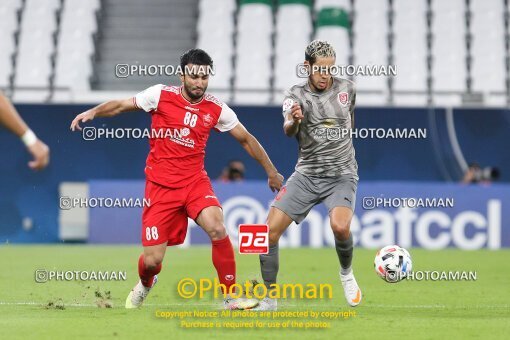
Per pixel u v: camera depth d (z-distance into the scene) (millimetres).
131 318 28000
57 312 29641
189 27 79625
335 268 47250
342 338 24516
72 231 65375
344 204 29781
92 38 77812
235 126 29125
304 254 56125
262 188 60594
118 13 79875
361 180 66812
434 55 78188
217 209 28891
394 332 25594
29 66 76062
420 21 80125
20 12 79250
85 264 48656
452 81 76812
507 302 34156
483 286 39906
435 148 66750
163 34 78688
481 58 78562
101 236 63000
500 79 77625
